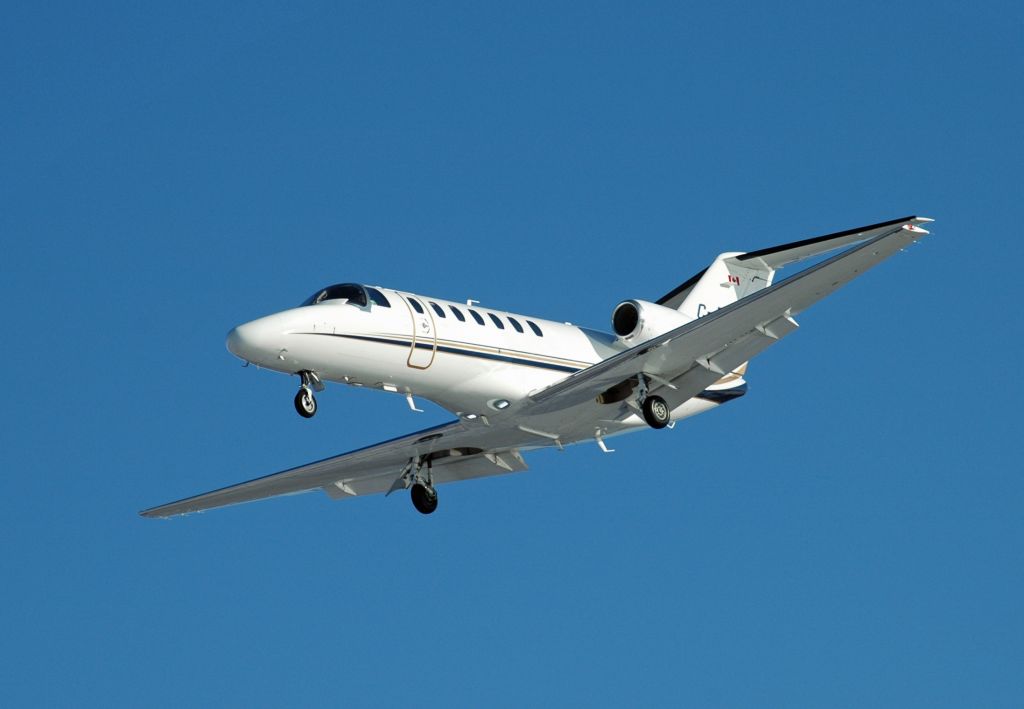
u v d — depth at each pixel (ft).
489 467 262.47
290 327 215.10
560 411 241.35
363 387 230.89
